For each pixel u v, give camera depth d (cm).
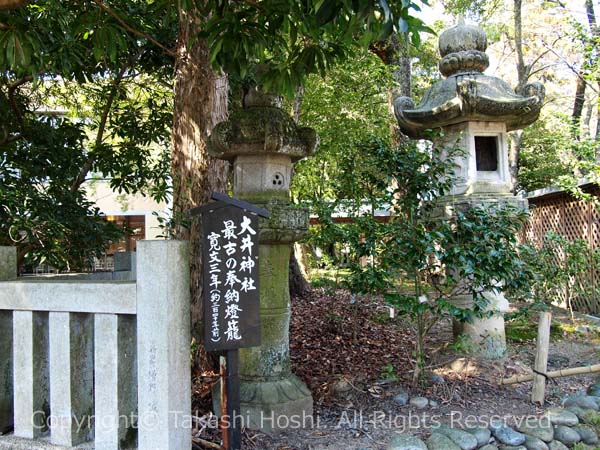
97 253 625
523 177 1484
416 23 252
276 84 342
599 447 313
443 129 494
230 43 315
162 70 648
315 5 231
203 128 425
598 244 704
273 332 351
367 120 770
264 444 308
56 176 588
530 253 441
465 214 385
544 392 388
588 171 722
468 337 443
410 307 363
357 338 584
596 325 626
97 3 346
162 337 244
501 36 1336
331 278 1013
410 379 425
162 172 700
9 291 281
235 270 261
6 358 291
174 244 249
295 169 806
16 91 587
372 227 380
